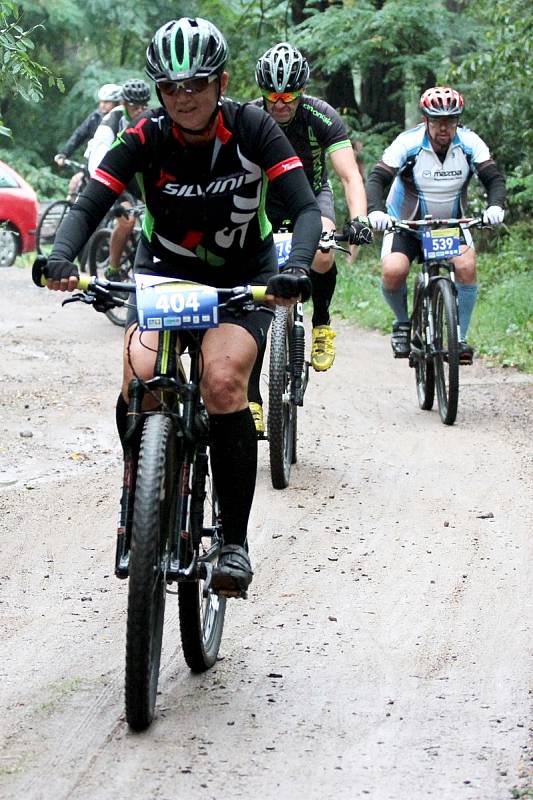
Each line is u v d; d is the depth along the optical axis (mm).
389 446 9281
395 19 20719
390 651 5320
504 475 8406
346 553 6719
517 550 6777
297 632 5547
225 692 4855
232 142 4602
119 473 8328
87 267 16172
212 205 4691
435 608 5867
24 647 5320
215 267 4891
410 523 7297
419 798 3992
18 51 9125
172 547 4531
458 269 10211
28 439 9141
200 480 4660
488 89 19359
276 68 7801
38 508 7449
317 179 8383
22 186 21797
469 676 5039
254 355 4730
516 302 15766
